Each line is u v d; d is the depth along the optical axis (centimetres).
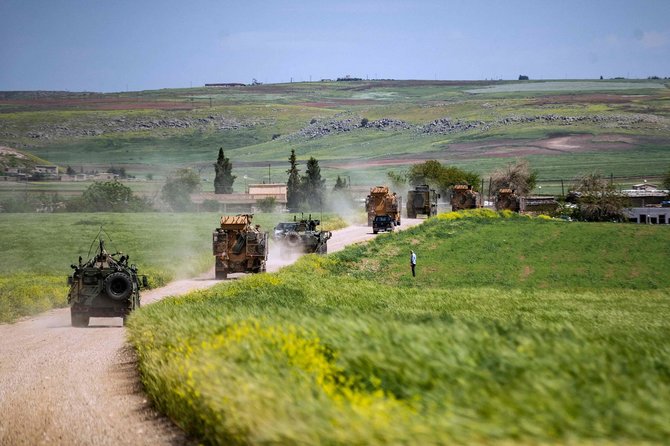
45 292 12312
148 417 4538
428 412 2823
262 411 3152
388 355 3522
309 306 8769
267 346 4184
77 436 4188
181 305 7894
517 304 12338
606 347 4019
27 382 5759
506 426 2623
